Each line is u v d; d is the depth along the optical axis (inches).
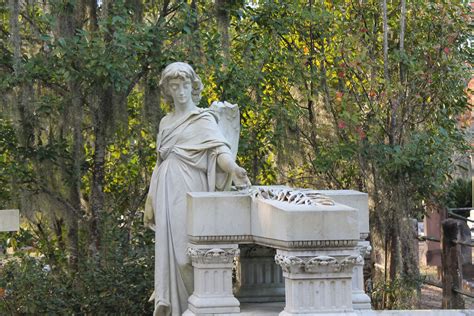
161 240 305.6
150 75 460.1
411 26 504.4
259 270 323.6
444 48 486.9
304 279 253.4
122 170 512.7
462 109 519.8
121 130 485.4
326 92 500.7
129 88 463.8
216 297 285.6
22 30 489.7
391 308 452.8
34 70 435.2
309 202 265.1
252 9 515.8
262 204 276.2
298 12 495.5
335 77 516.1
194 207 284.7
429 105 499.5
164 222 305.9
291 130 509.0
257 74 498.3
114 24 435.8
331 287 254.5
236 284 335.0
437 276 593.6
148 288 422.9
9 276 447.5
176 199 307.0
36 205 466.0
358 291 300.5
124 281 421.4
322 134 505.4
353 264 254.8
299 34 520.4
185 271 302.7
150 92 462.6
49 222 510.0
